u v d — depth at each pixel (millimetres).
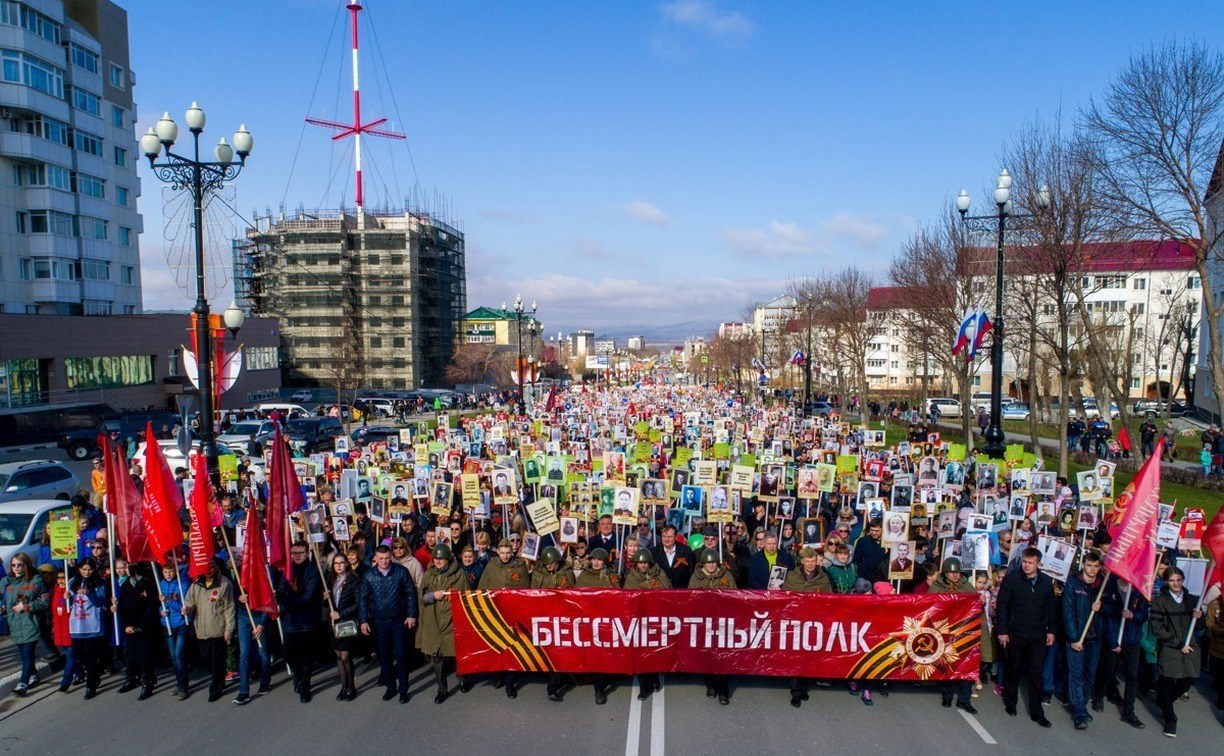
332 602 9094
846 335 53344
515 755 7348
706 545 10430
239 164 16109
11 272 45188
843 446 21812
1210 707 8609
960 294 31547
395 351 85750
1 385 39906
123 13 55375
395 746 7562
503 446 22062
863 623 8398
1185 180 18016
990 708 8477
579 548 9867
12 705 8797
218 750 7539
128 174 55469
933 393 72125
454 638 8594
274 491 8859
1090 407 56031
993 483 15203
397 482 13492
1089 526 12141
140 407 48625
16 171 45656
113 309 53500
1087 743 7625
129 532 9094
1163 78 17641
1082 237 20531
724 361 93625
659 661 8508
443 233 98000
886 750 7426
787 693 8836
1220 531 8797
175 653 8812
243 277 86312
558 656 8531
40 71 45500
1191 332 52125
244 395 60531
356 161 84562
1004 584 8234
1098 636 8195
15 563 9281
